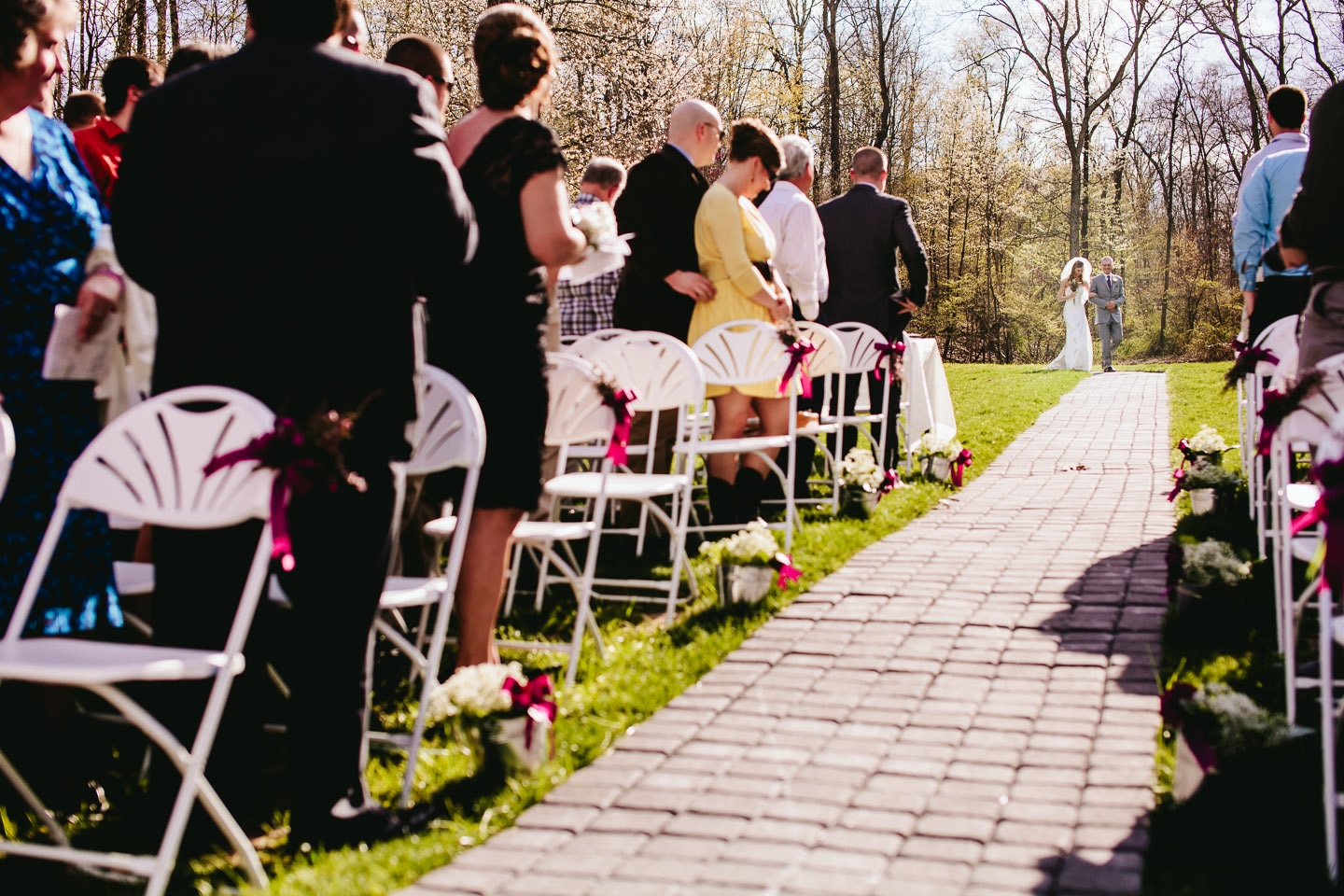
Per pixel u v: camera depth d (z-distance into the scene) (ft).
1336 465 9.16
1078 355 70.90
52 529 9.72
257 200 9.39
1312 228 13.84
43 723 11.70
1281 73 108.47
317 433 8.87
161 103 9.75
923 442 27.94
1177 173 146.51
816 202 121.70
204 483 9.29
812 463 26.12
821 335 23.47
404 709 13.51
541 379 12.83
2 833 10.45
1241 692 12.64
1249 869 8.96
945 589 17.46
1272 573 16.92
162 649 9.26
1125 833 9.66
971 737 11.87
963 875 9.04
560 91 63.72
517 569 17.28
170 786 10.09
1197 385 53.57
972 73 136.15
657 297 20.58
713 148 20.85
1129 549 19.69
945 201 131.54
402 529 14.88
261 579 8.98
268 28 9.73
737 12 96.37
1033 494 26.17
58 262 11.62
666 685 13.47
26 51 10.86
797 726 12.34
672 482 15.78
